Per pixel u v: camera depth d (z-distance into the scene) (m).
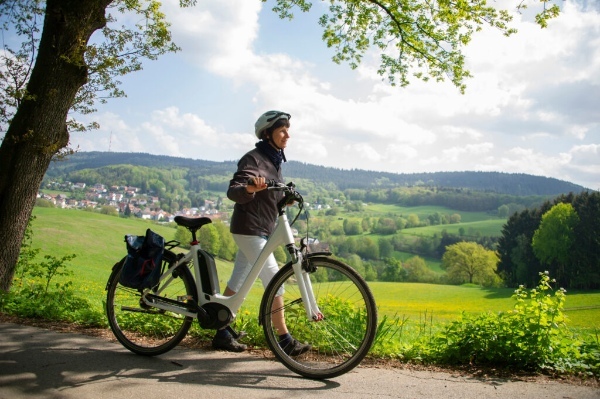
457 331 4.29
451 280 97.94
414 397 3.25
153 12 8.95
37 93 7.39
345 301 4.03
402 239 133.00
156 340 4.43
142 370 3.72
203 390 3.32
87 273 42.09
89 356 4.03
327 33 12.20
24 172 7.46
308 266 3.79
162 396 3.19
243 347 4.37
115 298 4.32
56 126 7.58
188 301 4.05
